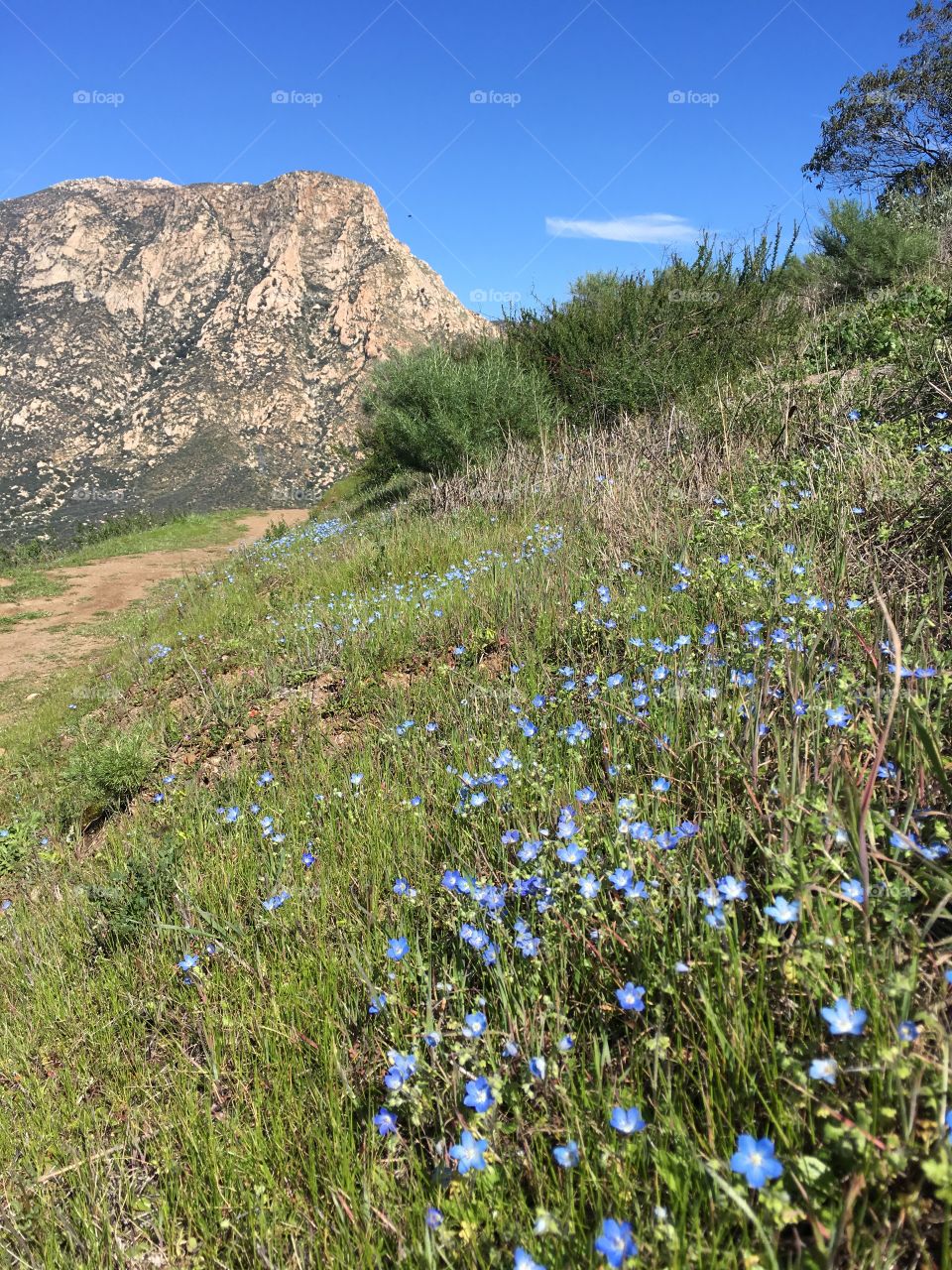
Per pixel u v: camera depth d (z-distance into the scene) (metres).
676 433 7.22
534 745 3.29
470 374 11.88
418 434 12.04
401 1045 2.09
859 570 3.60
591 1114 1.67
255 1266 1.75
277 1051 2.28
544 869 2.28
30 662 12.27
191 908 3.10
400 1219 1.67
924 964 1.69
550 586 5.20
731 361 10.30
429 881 2.73
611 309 11.47
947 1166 1.16
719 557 4.15
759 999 1.71
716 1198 1.36
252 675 6.43
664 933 1.91
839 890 1.80
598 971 2.01
